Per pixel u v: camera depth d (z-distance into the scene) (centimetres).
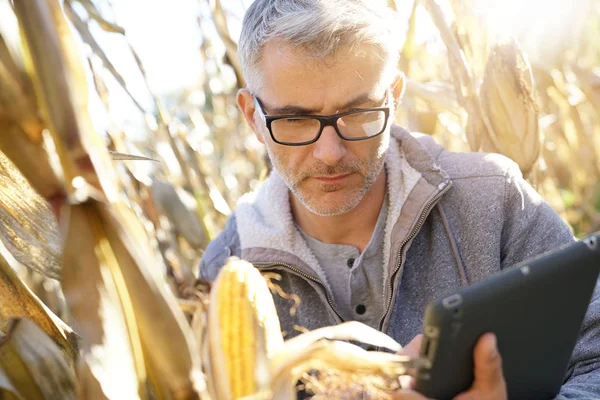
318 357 108
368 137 162
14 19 89
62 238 91
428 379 105
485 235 177
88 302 92
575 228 466
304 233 186
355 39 156
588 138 412
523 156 218
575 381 155
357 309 184
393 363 105
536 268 105
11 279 126
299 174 167
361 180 167
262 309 117
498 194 180
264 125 170
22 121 89
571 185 480
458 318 99
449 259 180
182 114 480
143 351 98
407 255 184
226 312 112
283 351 114
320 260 186
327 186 166
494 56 215
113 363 92
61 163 89
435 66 344
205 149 363
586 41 498
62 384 111
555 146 412
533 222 181
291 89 159
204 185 263
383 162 171
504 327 105
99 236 92
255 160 382
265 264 182
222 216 279
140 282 92
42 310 127
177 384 94
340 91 158
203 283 124
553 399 128
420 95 257
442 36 229
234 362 109
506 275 104
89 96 92
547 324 111
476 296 100
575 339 119
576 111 395
